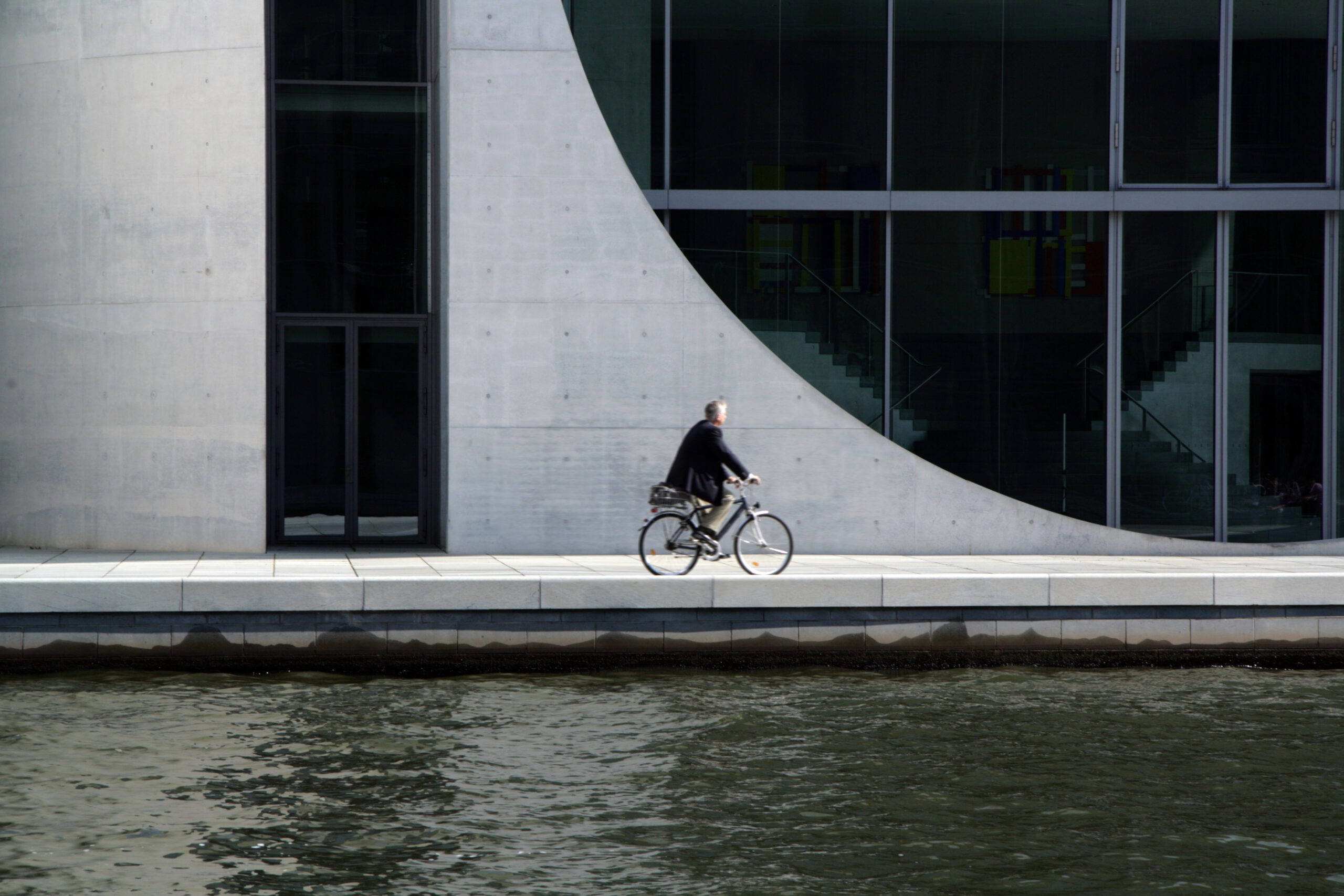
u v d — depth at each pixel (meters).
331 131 26.41
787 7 27.27
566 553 25.50
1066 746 15.31
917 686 18.66
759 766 14.34
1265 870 11.27
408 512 26.75
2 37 26.33
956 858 11.52
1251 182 27.44
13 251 26.36
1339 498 27.56
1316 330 27.66
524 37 25.42
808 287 27.34
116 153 25.42
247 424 25.05
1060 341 27.47
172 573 20.98
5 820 12.22
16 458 26.39
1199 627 20.56
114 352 25.55
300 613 19.28
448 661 19.50
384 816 12.50
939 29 27.38
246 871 10.98
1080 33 27.38
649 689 18.28
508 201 25.44
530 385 25.45
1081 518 27.44
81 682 18.28
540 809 12.77
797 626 20.08
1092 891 10.77
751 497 25.69
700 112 27.19
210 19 24.94
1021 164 27.39
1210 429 27.61
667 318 25.61
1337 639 20.69
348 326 26.50
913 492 25.86
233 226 24.95
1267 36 27.39
